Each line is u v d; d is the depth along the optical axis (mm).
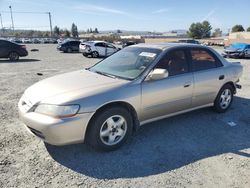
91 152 4008
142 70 4371
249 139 4645
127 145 4273
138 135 4637
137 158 3895
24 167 3582
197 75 4992
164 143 4379
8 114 5570
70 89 3885
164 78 4492
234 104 6605
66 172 3502
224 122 5355
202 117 5566
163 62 4570
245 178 3480
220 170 3648
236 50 23391
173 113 4793
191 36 109312
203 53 5285
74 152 3996
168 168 3658
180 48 4914
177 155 4012
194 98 5035
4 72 11805
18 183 3246
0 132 4637
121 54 5184
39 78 10156
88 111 3676
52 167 3604
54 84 4160
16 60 17906
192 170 3625
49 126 3502
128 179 3393
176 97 4684
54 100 3643
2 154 3891
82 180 3346
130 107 4152
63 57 22062
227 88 5762
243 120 5512
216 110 5738
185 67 4875
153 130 4852
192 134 4750
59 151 4008
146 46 5082
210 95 5371
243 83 9414
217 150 4207
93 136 3848
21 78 10086
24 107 3955
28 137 4457
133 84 4145
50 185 3229
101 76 4473
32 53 26578
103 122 3875
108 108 3887
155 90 4340
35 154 3914
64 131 3559
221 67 5539
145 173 3529
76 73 4820
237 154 4098
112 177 3426
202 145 4359
